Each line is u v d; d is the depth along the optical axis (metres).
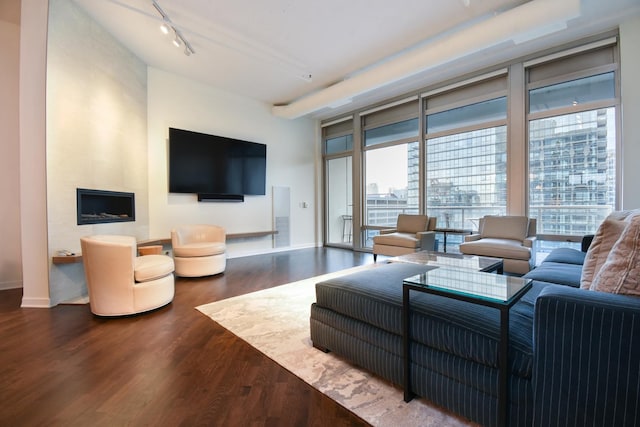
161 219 4.39
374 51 3.85
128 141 3.79
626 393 0.88
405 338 1.35
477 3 2.95
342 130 6.38
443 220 4.80
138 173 4.01
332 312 1.77
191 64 4.20
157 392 1.45
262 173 5.59
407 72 3.74
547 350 1.00
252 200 5.52
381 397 1.40
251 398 1.41
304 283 3.44
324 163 6.77
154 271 2.57
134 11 3.01
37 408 1.34
